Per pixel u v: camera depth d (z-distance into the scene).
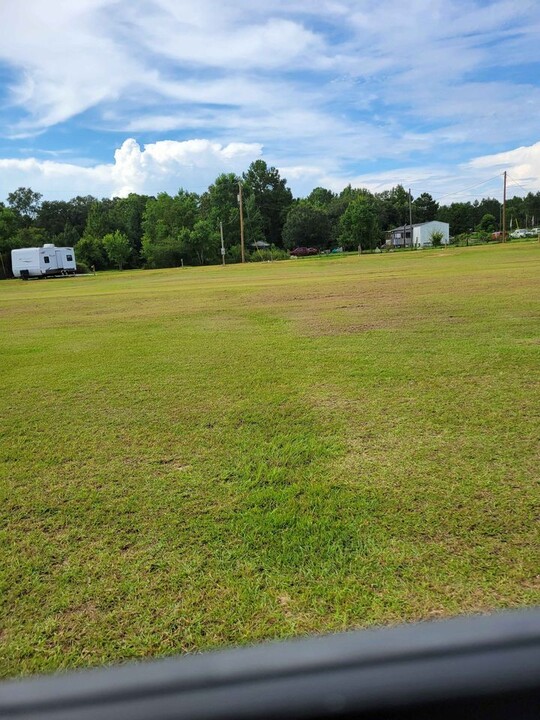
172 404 4.99
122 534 2.74
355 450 3.67
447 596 2.13
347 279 20.16
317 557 2.46
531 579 2.21
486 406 4.40
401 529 2.65
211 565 2.44
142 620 2.09
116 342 8.70
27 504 3.11
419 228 76.00
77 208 84.31
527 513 2.73
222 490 3.18
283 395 5.07
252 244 74.62
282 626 2.01
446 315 9.49
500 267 21.42
